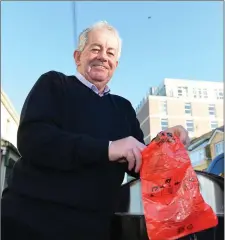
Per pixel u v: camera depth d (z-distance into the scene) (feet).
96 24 3.97
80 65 4.01
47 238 3.11
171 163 2.79
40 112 3.17
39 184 3.24
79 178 3.24
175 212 2.68
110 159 2.94
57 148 2.96
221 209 5.66
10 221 3.23
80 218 3.20
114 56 3.95
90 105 3.65
